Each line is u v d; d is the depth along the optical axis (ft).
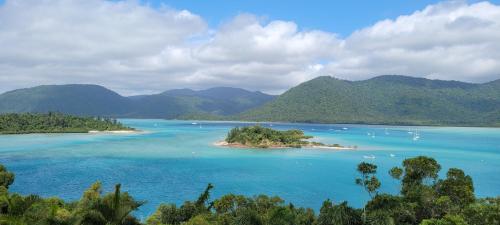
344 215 153.89
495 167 436.35
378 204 164.66
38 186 294.87
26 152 504.02
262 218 147.43
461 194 168.76
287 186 315.58
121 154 506.07
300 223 159.02
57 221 91.15
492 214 136.87
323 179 347.36
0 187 165.27
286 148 619.67
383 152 577.84
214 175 362.12
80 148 565.12
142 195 273.75
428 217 163.53
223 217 151.43
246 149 597.93
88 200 125.80
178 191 288.92
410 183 186.50
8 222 83.30
